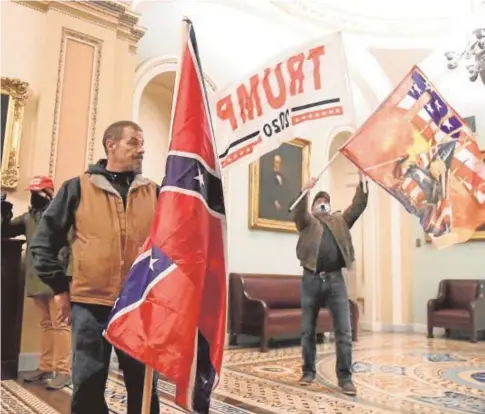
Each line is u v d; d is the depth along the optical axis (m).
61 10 5.19
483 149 8.73
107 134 1.99
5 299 4.23
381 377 4.44
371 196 9.57
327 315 6.98
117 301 1.65
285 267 7.78
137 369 1.87
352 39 8.40
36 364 4.69
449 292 8.48
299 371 4.65
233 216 7.12
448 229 3.45
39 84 5.04
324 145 8.59
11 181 4.75
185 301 1.60
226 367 4.87
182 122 1.79
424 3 7.92
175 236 1.66
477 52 6.38
